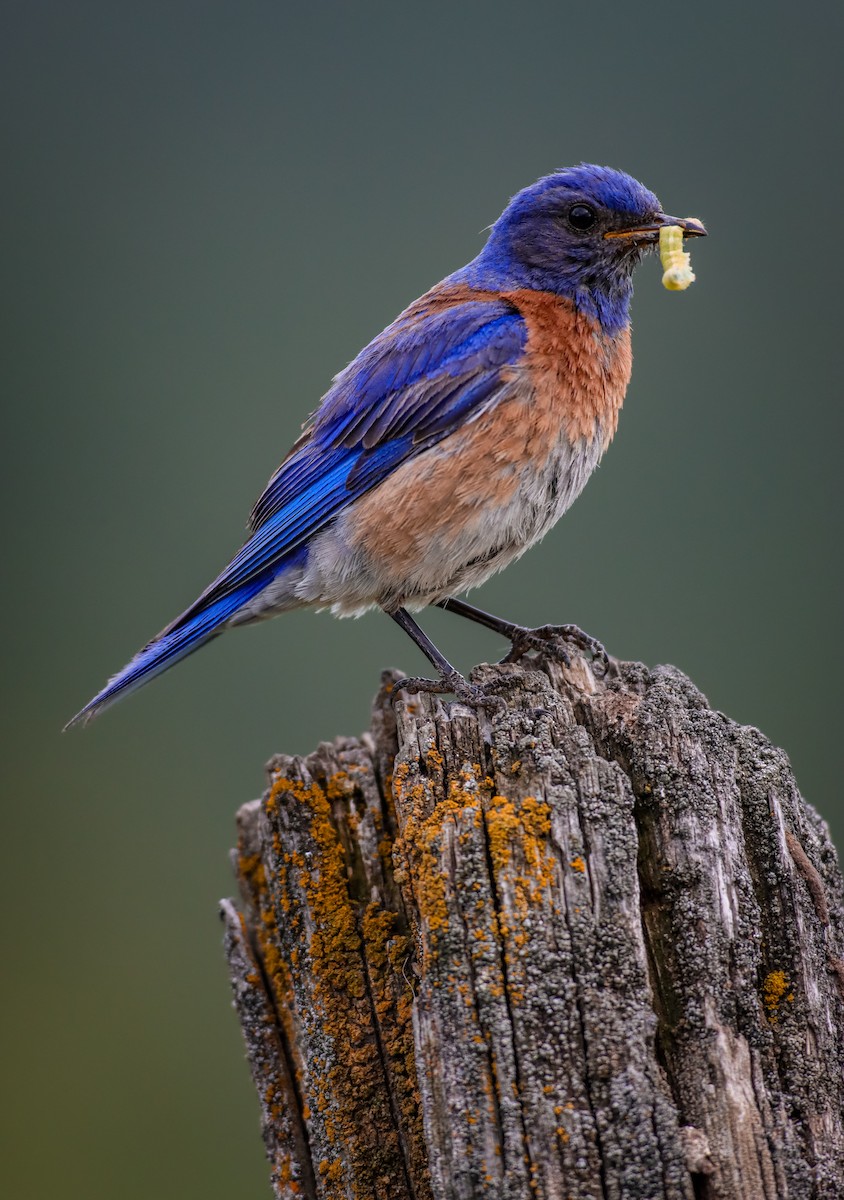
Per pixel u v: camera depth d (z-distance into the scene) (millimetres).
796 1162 7695
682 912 8203
